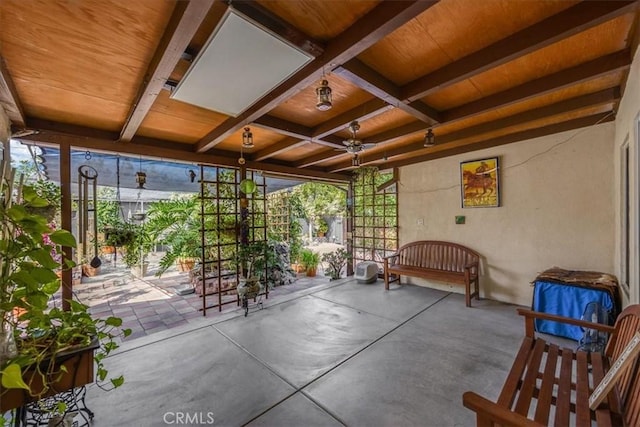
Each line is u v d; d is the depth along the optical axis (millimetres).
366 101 2590
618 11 1390
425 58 1924
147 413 1888
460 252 4453
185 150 3713
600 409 1354
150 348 2789
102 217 5281
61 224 2807
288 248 6562
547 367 1689
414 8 1323
